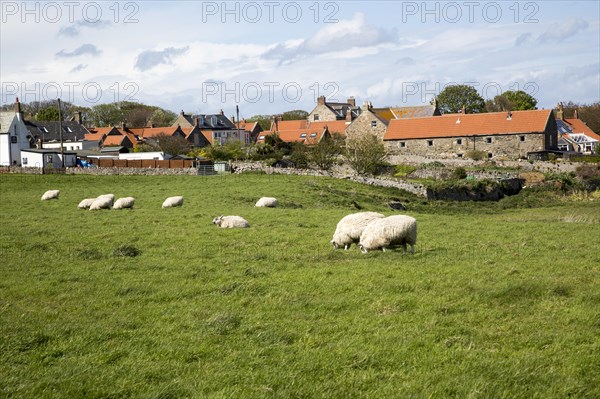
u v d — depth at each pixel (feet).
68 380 36.14
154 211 135.23
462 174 284.82
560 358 38.52
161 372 37.63
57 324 47.88
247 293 57.93
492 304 51.57
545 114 352.28
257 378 36.24
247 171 266.57
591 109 589.73
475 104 532.73
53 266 72.79
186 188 199.00
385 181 245.24
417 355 39.78
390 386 34.88
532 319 46.75
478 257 74.59
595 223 125.80
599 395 33.58
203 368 38.29
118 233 100.22
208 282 63.26
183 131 480.23
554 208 213.87
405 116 438.40
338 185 223.10
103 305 54.70
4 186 226.99
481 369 36.94
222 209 140.36
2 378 36.60
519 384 34.88
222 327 46.16
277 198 168.14
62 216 126.93
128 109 645.51
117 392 34.47
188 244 89.20
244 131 523.29
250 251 83.15
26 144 394.52
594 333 43.09
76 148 431.02
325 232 101.04
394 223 76.59
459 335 43.55
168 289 60.03
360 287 58.59
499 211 210.18
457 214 195.93
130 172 277.64
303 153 315.78
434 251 79.92
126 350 41.63
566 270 64.59
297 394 34.01
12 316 50.72
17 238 95.76
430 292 55.88
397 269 66.80
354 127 406.21
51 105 628.69
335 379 36.22
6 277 66.85
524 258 74.02
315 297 55.72
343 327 46.14
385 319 47.75
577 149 456.04
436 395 33.58
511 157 346.13
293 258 76.84
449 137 365.61
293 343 42.98
